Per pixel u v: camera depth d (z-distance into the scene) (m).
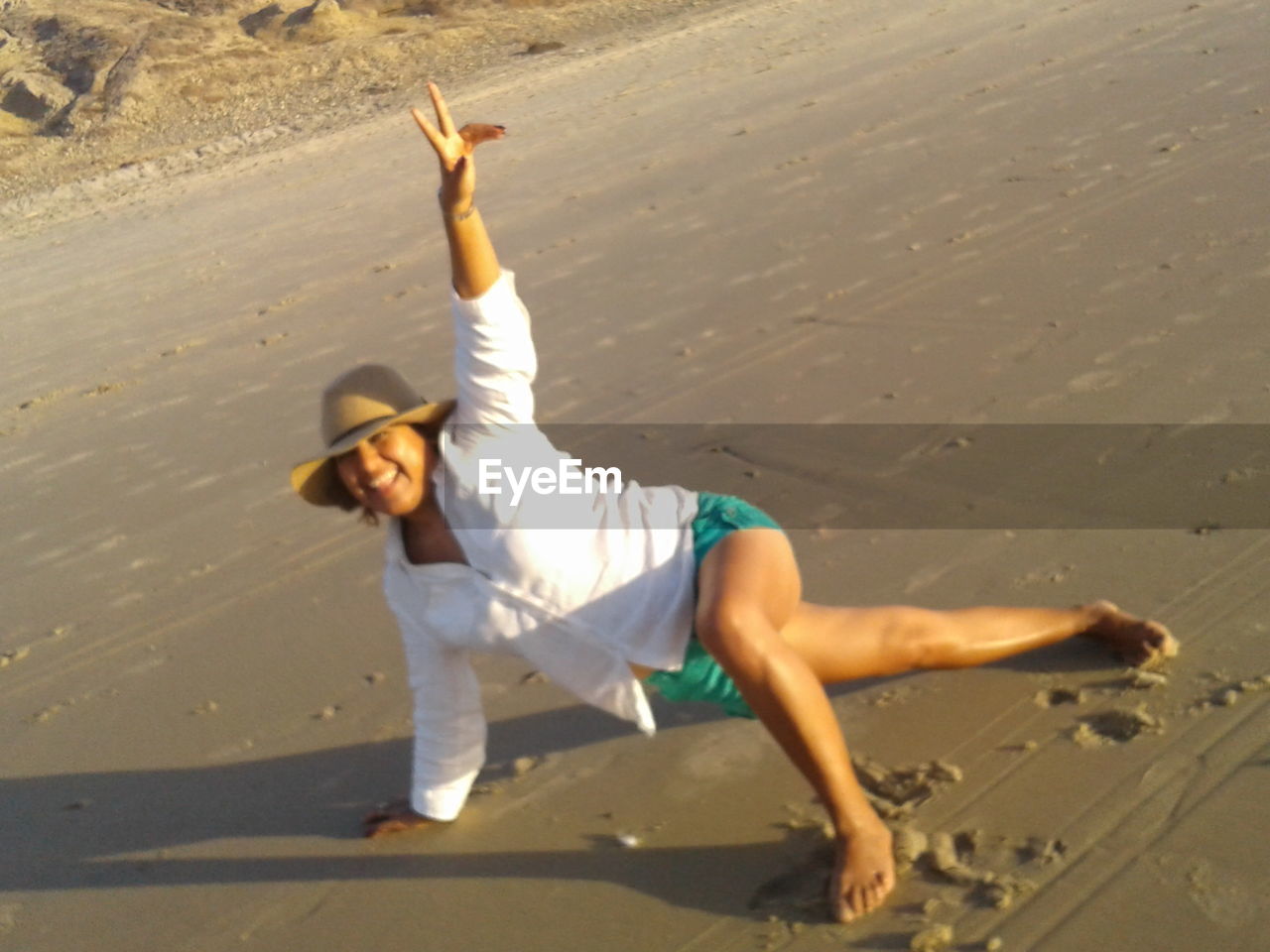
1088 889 2.52
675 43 17.44
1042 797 2.80
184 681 4.11
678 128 11.12
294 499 5.39
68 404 7.38
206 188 15.01
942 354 5.37
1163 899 2.46
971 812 2.80
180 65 23.45
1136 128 7.96
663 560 2.72
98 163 20.55
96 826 3.43
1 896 3.21
